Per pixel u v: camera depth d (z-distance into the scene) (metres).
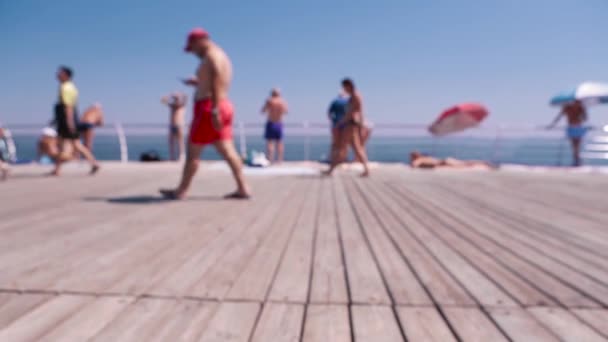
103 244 2.55
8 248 2.44
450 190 5.40
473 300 1.70
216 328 1.41
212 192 5.05
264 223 3.23
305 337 1.35
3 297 1.68
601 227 3.19
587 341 1.36
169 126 10.10
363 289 1.81
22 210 3.72
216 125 4.05
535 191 5.35
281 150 9.70
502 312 1.58
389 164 10.02
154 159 10.02
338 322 1.47
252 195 4.81
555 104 9.73
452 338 1.36
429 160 9.48
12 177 6.70
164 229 2.99
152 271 2.03
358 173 7.85
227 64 4.05
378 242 2.67
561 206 4.18
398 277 1.98
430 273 2.05
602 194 5.09
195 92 4.14
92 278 1.91
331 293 1.76
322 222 3.29
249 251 2.41
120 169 8.11
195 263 2.16
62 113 6.66
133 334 1.36
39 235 2.78
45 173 7.32
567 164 9.20
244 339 1.33
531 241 2.74
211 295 1.72
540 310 1.61
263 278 1.94
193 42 3.91
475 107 10.57
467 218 3.52
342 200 4.46
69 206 3.96
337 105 7.79
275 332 1.38
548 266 2.19
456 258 2.32
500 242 2.71
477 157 9.73
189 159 4.29
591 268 2.17
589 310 1.62
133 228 3.01
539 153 9.34
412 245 2.60
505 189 5.54
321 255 2.35
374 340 1.34
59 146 6.96
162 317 1.49
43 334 1.35
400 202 4.37
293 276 1.97
